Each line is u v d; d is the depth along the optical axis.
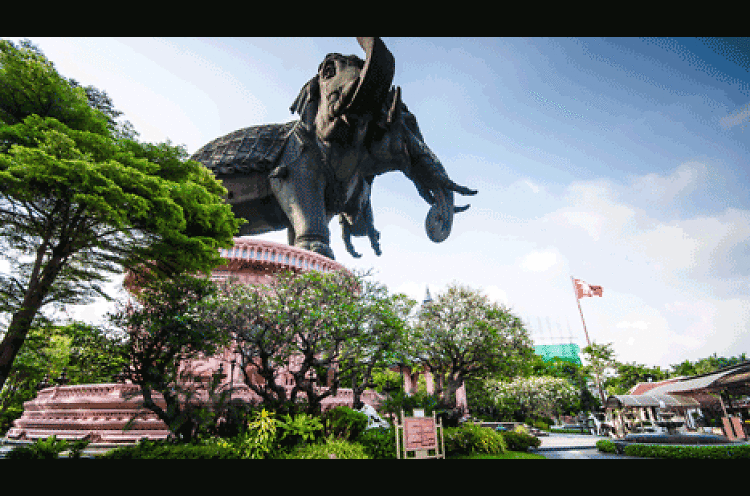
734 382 21.42
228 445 12.57
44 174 12.19
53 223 14.53
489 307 23.05
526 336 22.98
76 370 20.44
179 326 16.86
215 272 31.47
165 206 14.23
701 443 17.97
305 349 17.53
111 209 12.98
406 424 13.30
